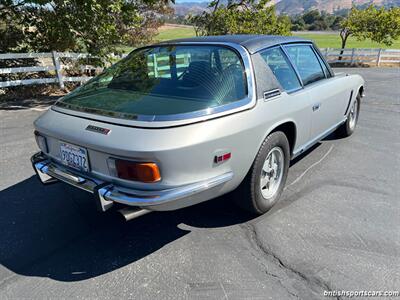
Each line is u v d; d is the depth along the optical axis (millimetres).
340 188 3602
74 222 2996
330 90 3979
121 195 2191
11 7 9000
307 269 2379
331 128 4359
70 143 2471
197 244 2680
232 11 14656
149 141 2107
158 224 2959
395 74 14828
